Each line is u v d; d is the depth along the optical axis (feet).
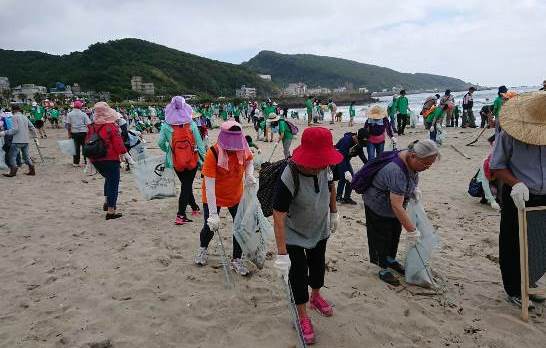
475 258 16.98
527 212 11.93
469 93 65.87
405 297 13.71
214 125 106.01
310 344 11.17
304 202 10.71
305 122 112.06
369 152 30.89
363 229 20.72
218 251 17.57
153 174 22.41
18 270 15.85
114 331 11.78
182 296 13.64
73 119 41.01
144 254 17.22
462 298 13.67
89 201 26.76
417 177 13.51
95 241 18.88
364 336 11.54
